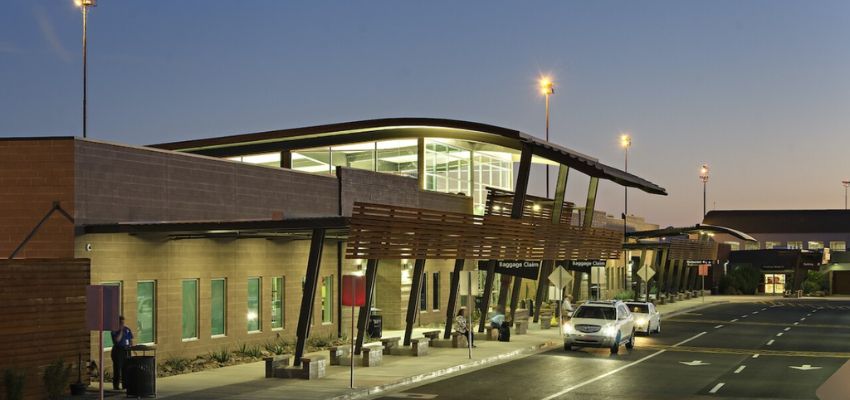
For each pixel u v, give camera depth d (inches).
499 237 1515.7
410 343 1300.4
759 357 1334.9
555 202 1811.0
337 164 2062.0
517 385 998.4
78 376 904.3
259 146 2057.1
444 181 2091.5
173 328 1129.4
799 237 5654.5
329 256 1492.4
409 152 2026.3
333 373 1052.5
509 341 1497.3
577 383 1018.1
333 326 1491.1
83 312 919.7
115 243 1048.8
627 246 2790.4
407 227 1208.2
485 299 1549.0
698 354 1374.3
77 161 1018.7
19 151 1021.2
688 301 3302.2
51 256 1010.7
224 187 1254.9
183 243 1149.7
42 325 876.6
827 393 952.9
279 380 983.0
